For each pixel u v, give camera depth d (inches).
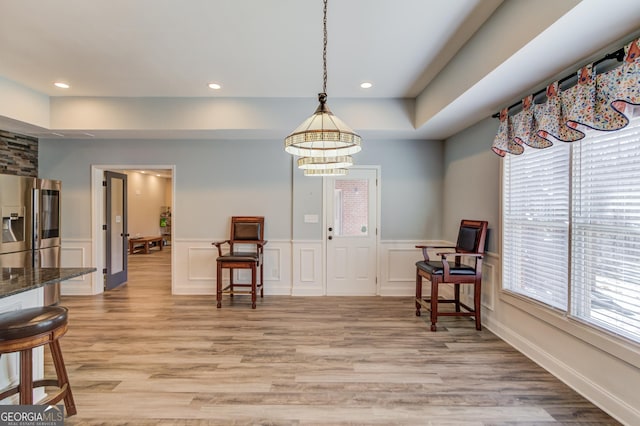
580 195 87.3
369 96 151.0
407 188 181.2
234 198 181.0
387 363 101.2
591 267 83.9
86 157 178.2
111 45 103.9
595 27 65.7
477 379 92.0
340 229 181.5
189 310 152.8
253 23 91.7
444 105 120.0
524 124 100.7
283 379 91.7
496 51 85.4
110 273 190.2
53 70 122.3
